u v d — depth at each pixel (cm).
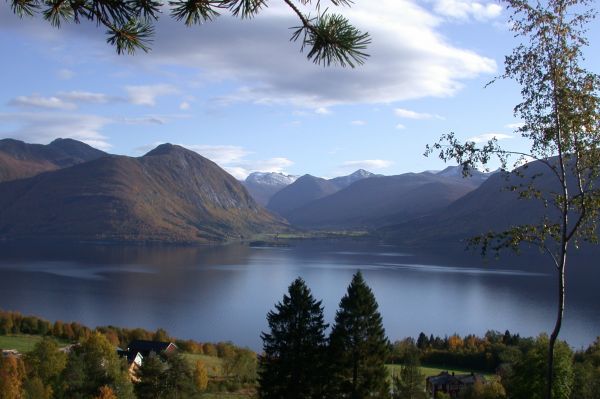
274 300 14150
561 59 1625
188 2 641
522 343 7400
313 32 654
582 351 7169
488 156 1736
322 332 3900
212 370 7662
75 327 9656
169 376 5544
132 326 11200
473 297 14850
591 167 1655
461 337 10206
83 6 650
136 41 688
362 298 3947
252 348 9719
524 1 1633
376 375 3944
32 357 5819
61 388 5528
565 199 1677
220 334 10706
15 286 15700
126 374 6041
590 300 14162
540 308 13275
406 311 13025
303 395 3788
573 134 1655
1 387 4881
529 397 3484
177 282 17275
